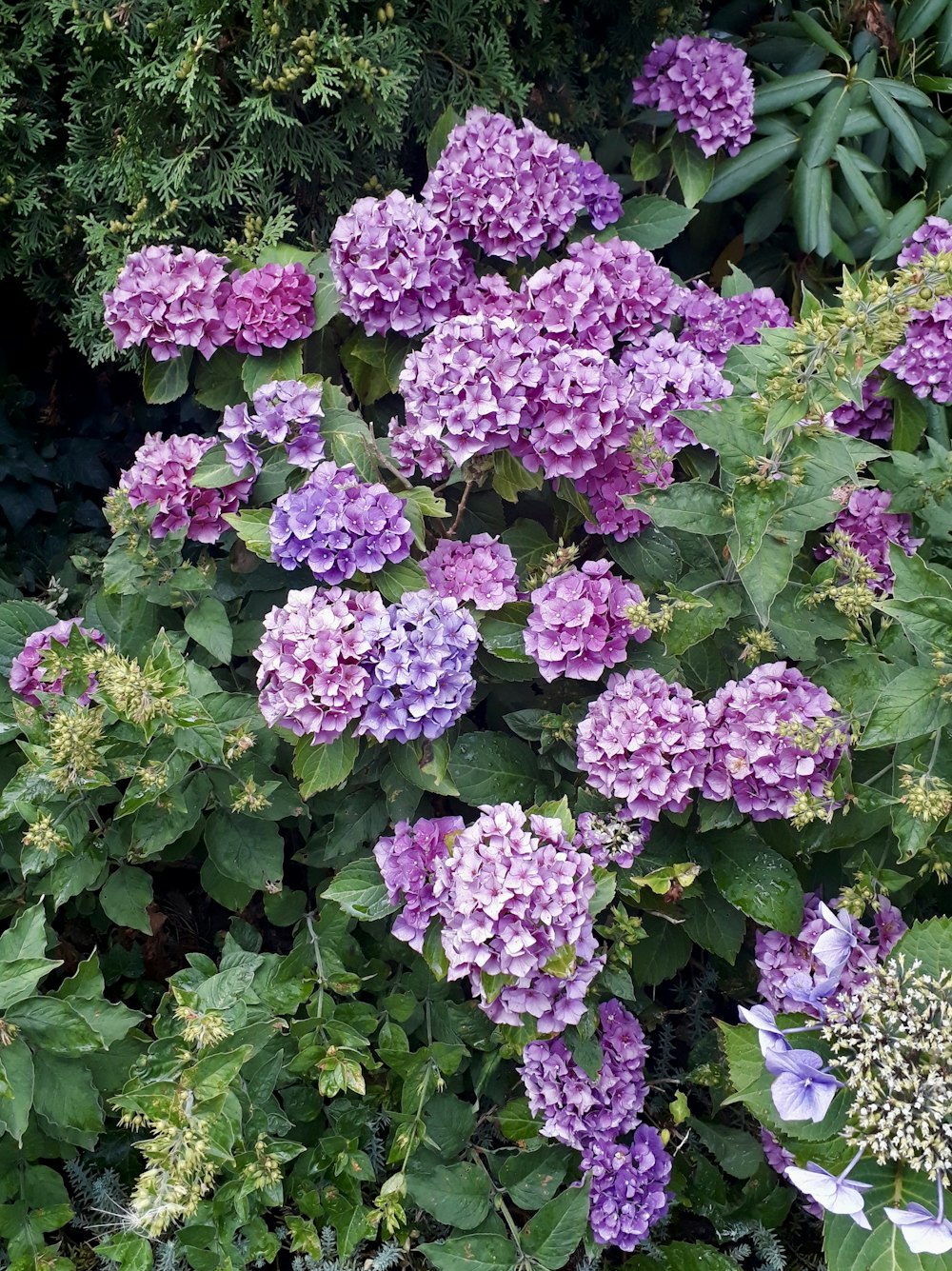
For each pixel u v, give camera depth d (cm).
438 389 136
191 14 163
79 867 136
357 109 169
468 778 141
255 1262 139
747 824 141
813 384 127
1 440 190
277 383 140
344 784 145
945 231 178
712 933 142
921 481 155
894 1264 112
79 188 178
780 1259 140
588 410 137
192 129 169
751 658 140
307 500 132
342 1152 138
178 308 149
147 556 143
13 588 175
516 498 145
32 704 143
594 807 141
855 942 125
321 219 180
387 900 131
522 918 120
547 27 189
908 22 190
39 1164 142
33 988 123
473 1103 145
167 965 164
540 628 136
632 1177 135
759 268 210
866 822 137
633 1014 151
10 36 178
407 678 126
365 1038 138
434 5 173
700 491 135
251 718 141
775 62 201
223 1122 120
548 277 149
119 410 205
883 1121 112
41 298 193
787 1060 115
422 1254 143
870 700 137
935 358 166
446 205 154
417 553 149
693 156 189
